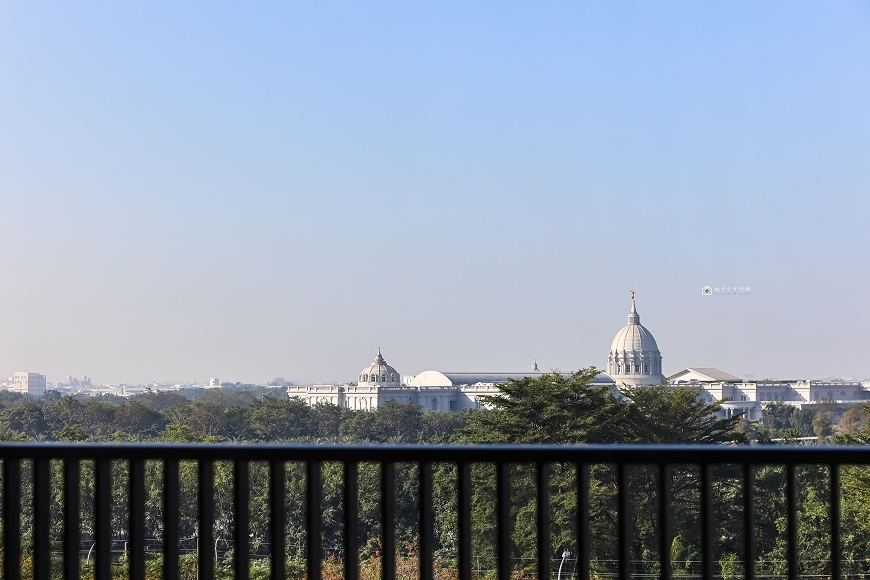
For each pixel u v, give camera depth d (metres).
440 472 52.34
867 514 42.41
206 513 3.89
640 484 50.59
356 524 3.82
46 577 3.92
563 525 50.06
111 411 151.62
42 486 3.94
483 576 47.25
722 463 3.67
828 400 197.25
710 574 3.64
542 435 59.47
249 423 154.25
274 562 3.82
